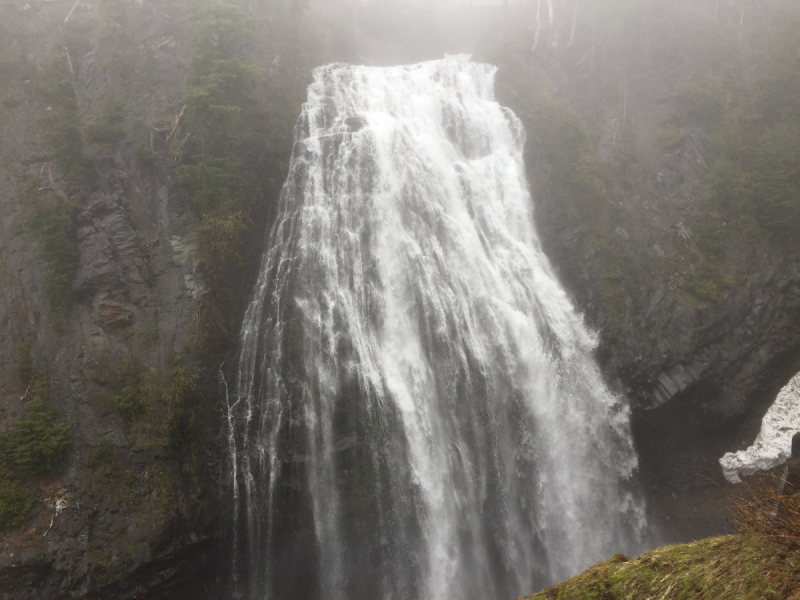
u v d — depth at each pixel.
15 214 22.83
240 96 27.00
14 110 25.25
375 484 22.16
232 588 20.95
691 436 26.91
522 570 22.81
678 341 26.11
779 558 6.80
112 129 25.14
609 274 27.28
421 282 25.84
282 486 21.28
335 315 24.31
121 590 18.47
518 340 25.72
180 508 19.52
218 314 22.86
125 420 20.12
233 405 21.77
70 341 20.84
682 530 25.69
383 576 22.02
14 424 18.80
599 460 25.00
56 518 18.14
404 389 23.64
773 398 27.16
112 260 22.06
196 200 23.80
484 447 23.83
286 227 25.88
